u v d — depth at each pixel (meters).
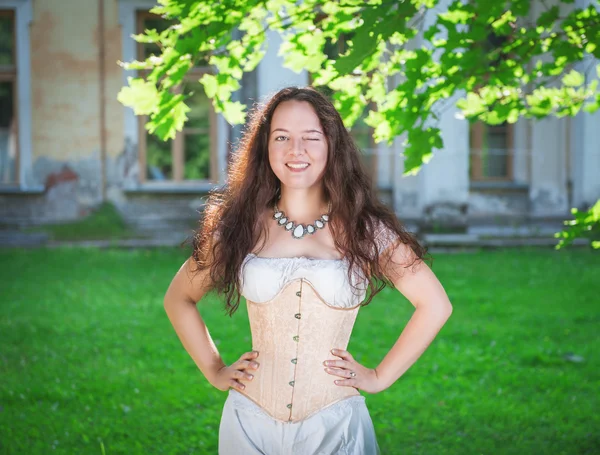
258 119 2.60
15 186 13.91
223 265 2.49
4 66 13.83
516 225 13.88
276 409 2.39
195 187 13.89
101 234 13.46
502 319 7.74
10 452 4.20
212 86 3.37
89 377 5.75
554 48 3.48
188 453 4.29
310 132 2.42
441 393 5.36
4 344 6.77
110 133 13.77
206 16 3.10
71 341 6.91
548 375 5.72
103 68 13.67
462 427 4.68
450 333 7.13
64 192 13.78
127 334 7.18
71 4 13.55
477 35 3.25
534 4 11.52
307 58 3.43
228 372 2.46
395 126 3.52
